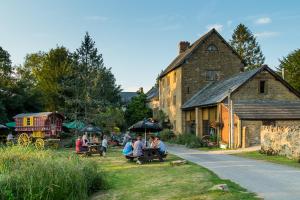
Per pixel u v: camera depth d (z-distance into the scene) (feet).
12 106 160.15
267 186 41.96
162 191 41.75
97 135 135.13
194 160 73.00
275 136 80.28
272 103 115.14
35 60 223.92
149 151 72.28
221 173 52.95
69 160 47.21
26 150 52.42
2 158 47.19
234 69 163.22
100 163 72.69
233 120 108.17
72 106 140.56
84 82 139.54
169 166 64.49
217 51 162.40
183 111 159.84
